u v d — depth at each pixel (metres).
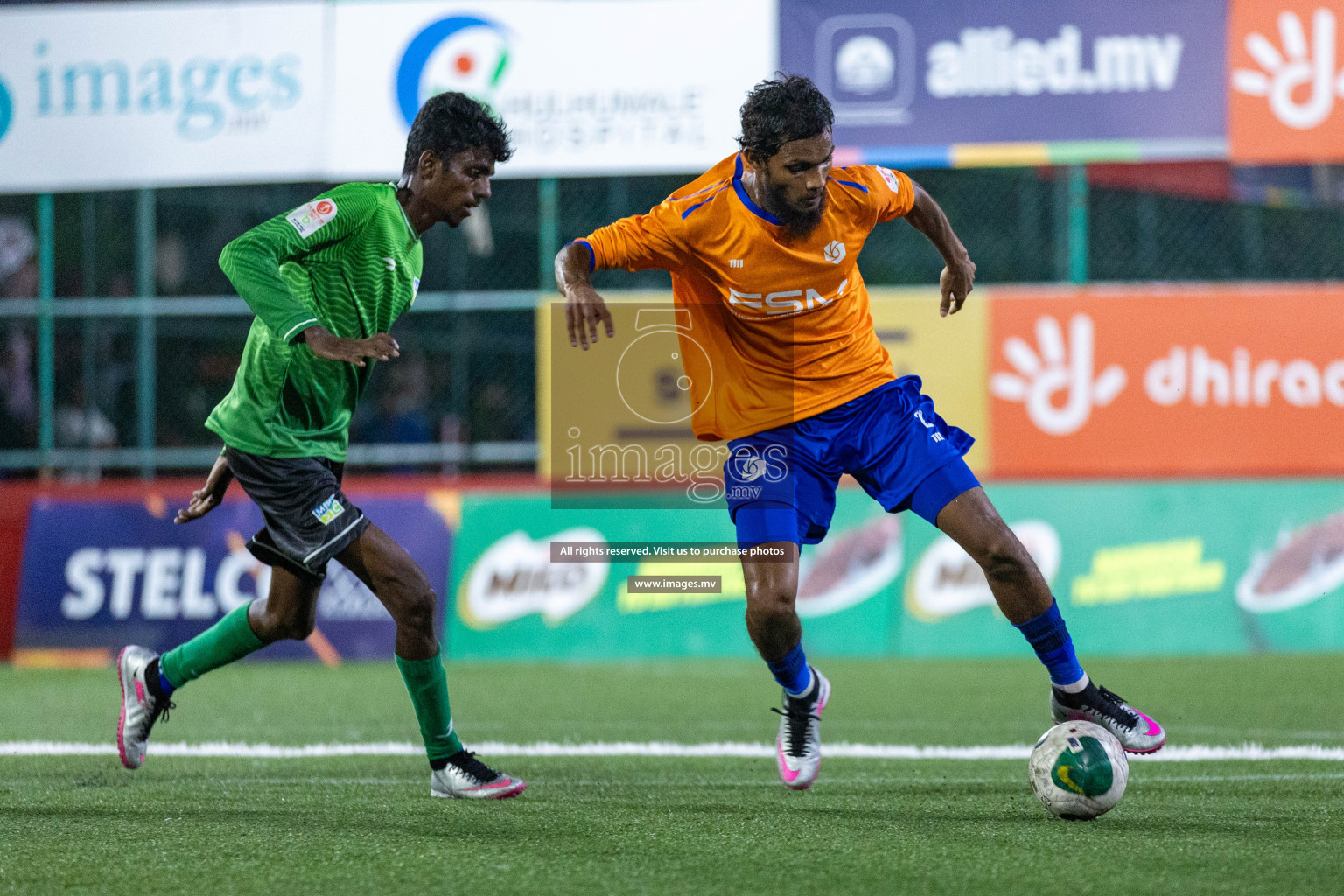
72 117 29.80
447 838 11.45
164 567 29.44
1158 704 21.38
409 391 35.75
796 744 13.55
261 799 13.62
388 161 29.12
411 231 13.54
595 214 35.34
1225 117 27.81
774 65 28.12
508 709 21.92
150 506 29.94
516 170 28.50
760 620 12.74
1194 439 28.48
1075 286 29.05
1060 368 28.67
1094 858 10.47
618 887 9.66
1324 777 14.70
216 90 29.48
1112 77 27.92
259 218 37.66
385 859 10.62
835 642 28.77
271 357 13.02
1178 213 37.25
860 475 13.50
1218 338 28.45
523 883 9.80
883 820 12.26
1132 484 28.77
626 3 28.23
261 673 27.12
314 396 13.27
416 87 28.92
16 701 23.23
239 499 29.83
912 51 28.14
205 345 36.62
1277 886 9.53
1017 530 28.72
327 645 28.78
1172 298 28.53
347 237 12.99
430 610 13.17
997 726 19.52
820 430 13.30
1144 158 27.94
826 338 13.35
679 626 28.70
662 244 13.04
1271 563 28.33
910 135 28.22
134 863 10.54
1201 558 28.47
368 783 14.70
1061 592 28.47
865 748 17.52
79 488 30.38
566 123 28.39
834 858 10.59
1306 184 36.94
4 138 29.92
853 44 28.16
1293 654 27.58
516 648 28.84
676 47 28.23
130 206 37.09
